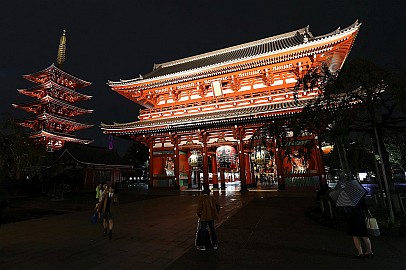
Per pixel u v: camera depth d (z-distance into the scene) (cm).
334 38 2617
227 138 3116
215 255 774
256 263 695
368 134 1269
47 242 975
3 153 1582
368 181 3988
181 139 3375
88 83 7475
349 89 1116
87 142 6731
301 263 686
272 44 3978
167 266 693
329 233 1003
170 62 4891
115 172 5425
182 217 1473
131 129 3288
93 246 906
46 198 3136
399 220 1030
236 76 3225
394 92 966
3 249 881
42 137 5656
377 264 669
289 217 1348
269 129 1336
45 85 6291
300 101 2686
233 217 1387
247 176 3394
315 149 2539
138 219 1450
